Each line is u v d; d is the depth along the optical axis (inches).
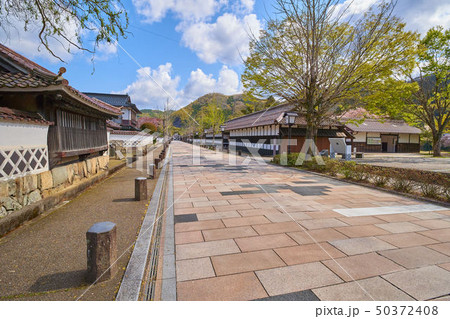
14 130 163.5
